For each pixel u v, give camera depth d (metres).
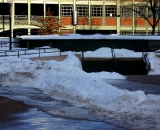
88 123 10.55
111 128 9.89
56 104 13.84
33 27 60.88
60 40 34.44
